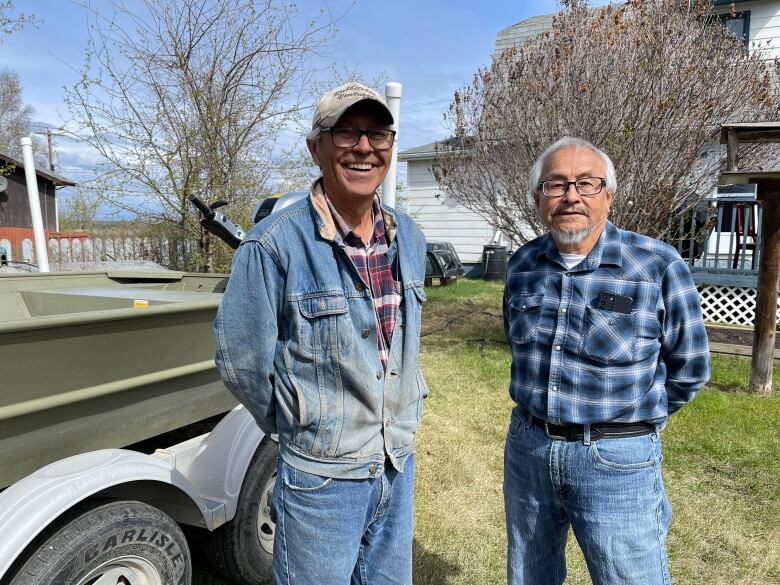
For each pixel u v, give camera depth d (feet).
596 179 6.21
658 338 6.19
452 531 10.88
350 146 5.17
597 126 19.40
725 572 9.83
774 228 17.94
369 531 6.11
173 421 7.95
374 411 5.48
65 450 6.53
